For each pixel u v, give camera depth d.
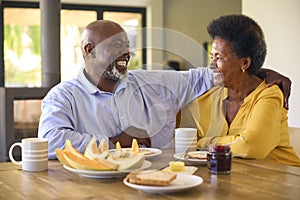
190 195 1.32
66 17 6.70
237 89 2.18
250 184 1.44
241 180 1.49
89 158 1.58
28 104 4.48
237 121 2.14
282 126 2.13
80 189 1.41
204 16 6.75
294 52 3.89
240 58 2.15
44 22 4.29
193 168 1.64
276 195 1.31
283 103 2.12
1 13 6.38
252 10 4.41
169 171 1.54
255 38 2.14
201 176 1.55
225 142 2.00
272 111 2.02
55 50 4.32
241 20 2.17
